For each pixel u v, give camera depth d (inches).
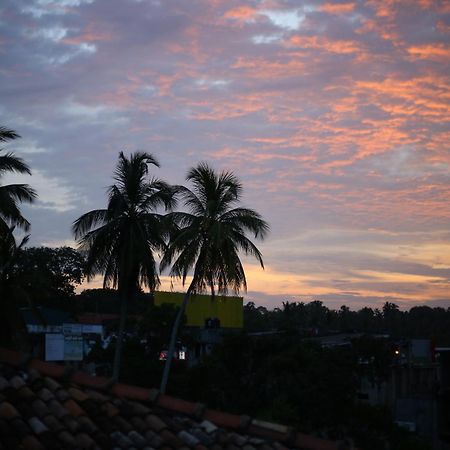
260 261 1493.6
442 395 1996.8
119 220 1512.1
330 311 4525.1
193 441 323.3
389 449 1600.6
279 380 1612.9
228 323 2487.7
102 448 299.3
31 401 315.6
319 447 342.6
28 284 1395.2
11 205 1306.6
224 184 1497.3
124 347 1830.7
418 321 4313.5
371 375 1900.8
